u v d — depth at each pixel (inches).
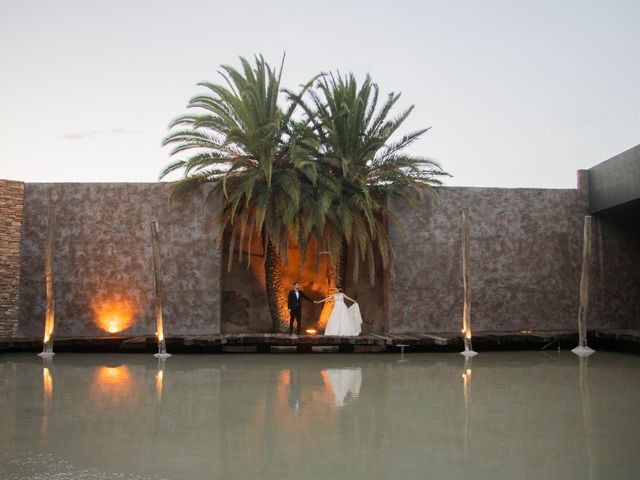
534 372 456.4
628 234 745.0
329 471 203.0
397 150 697.6
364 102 691.4
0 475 197.9
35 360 550.9
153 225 586.9
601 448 232.8
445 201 730.8
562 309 731.4
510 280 729.0
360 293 749.9
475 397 345.4
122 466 208.4
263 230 734.5
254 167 678.5
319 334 684.1
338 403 327.3
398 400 335.9
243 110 659.4
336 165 682.2
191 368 486.6
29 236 695.1
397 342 595.2
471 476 197.6
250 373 453.7
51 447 234.2
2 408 313.6
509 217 735.1
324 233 693.9
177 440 245.1
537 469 205.2
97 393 359.9
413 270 720.3
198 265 698.2
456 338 607.2
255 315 737.0
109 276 695.1
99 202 701.3
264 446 235.3
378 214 738.8
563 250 737.6
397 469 205.2
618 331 627.2
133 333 689.6
